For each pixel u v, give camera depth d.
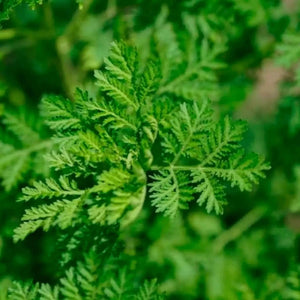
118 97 0.45
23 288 0.48
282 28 0.63
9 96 0.66
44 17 0.60
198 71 0.55
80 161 0.45
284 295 0.57
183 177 0.46
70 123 0.45
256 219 0.69
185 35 0.58
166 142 0.46
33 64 0.68
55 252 0.50
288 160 0.67
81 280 0.48
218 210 0.46
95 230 0.48
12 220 0.57
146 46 0.57
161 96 0.54
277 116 0.65
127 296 0.48
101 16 0.61
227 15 0.58
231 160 0.46
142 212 0.57
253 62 0.66
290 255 0.63
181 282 0.62
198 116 0.46
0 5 0.47
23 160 0.56
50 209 0.45
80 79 0.64
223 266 0.64
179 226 0.63
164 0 0.58
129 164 0.45
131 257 0.53
